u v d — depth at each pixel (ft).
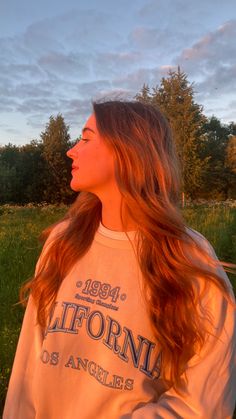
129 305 4.32
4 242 26.96
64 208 66.85
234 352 4.12
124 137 4.41
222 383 4.01
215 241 26.86
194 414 3.91
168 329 4.14
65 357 4.46
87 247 4.80
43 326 5.00
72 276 4.75
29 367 4.98
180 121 84.17
